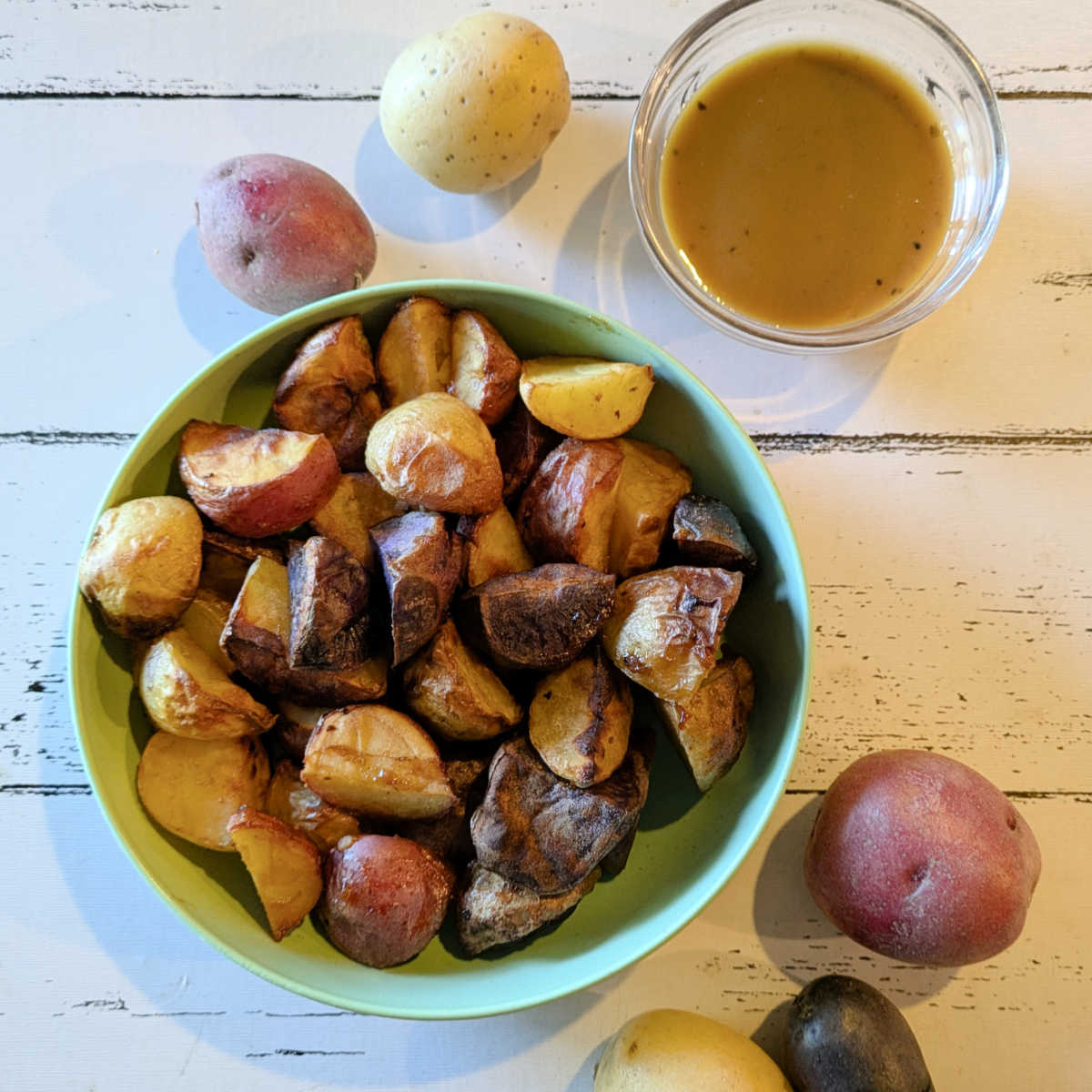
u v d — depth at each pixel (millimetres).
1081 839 308
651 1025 282
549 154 314
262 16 314
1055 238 312
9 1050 302
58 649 310
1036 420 312
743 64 290
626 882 289
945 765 281
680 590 263
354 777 258
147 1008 304
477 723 265
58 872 306
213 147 314
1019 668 310
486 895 266
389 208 313
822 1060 275
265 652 258
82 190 315
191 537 263
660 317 313
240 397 284
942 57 292
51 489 312
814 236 294
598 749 260
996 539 312
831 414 312
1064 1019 304
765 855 307
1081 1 310
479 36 276
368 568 271
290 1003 305
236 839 251
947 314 313
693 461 292
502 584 261
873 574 311
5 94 316
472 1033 304
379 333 286
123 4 314
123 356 314
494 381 275
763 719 283
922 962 281
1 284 314
